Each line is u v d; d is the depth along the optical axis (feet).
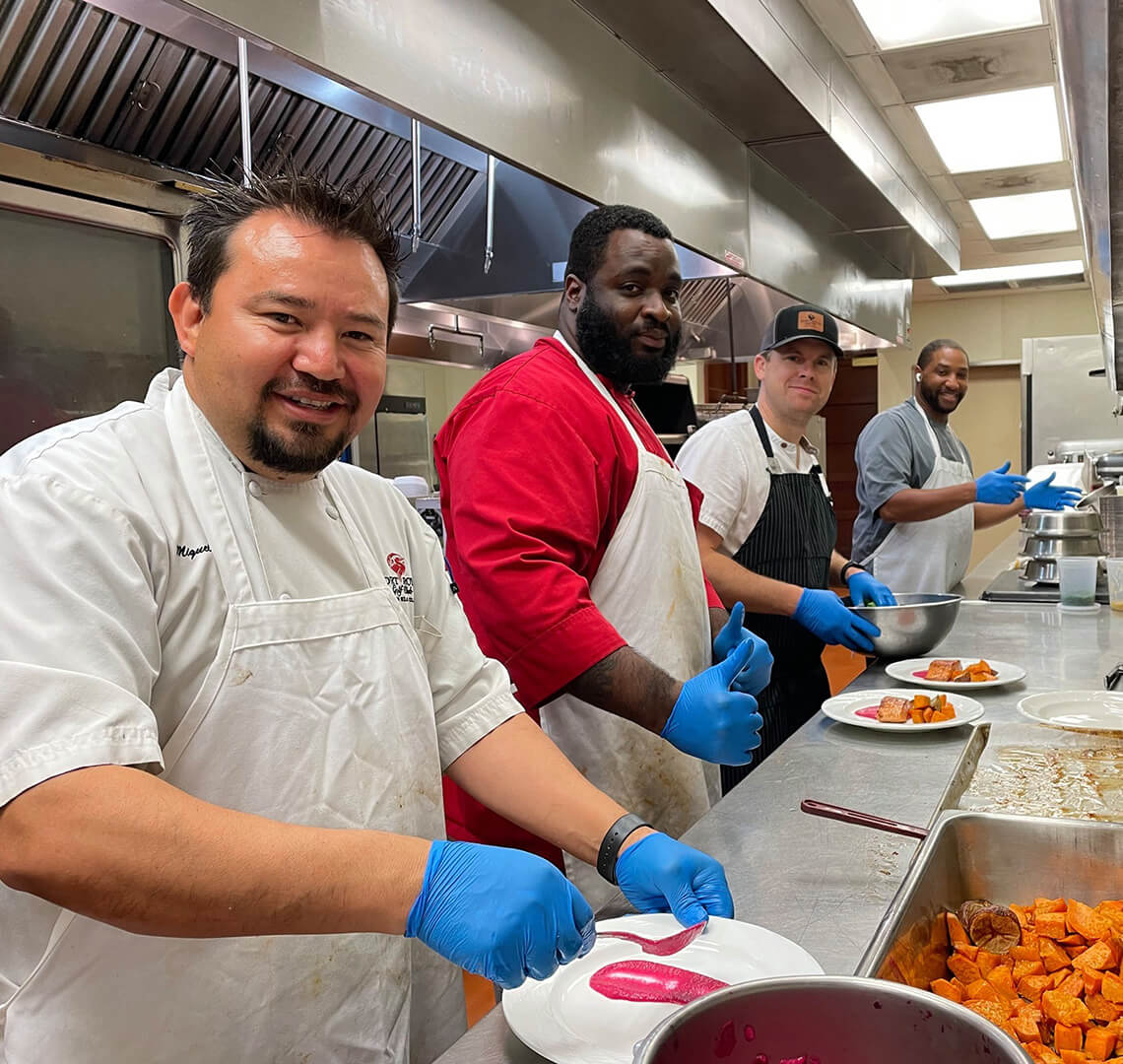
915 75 11.89
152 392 3.16
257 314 2.74
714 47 7.72
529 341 11.92
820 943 2.89
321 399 2.81
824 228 13.19
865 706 5.59
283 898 2.27
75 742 2.25
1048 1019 2.64
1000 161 15.38
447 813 5.17
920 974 2.76
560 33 6.36
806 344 7.63
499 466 4.66
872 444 11.86
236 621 2.87
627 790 4.93
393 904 2.38
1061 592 9.27
